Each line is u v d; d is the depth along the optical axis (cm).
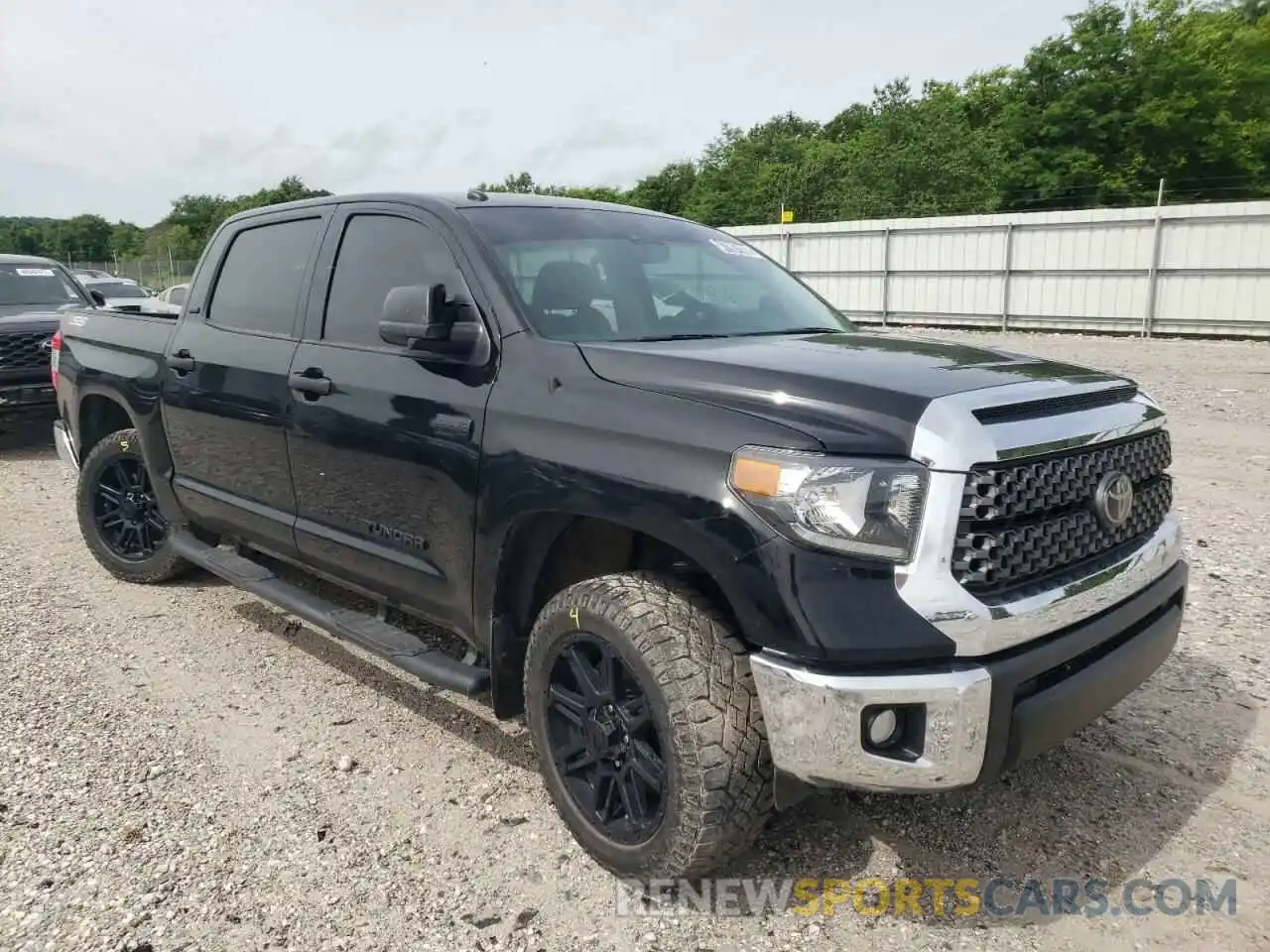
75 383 541
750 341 319
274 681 412
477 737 364
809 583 229
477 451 301
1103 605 261
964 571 232
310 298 391
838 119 6850
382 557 349
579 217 374
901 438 233
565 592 280
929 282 2334
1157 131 3634
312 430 369
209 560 449
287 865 284
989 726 232
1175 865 281
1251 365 1463
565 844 296
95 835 297
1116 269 2034
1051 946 250
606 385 278
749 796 248
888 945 251
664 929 257
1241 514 648
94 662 430
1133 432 276
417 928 257
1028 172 3794
